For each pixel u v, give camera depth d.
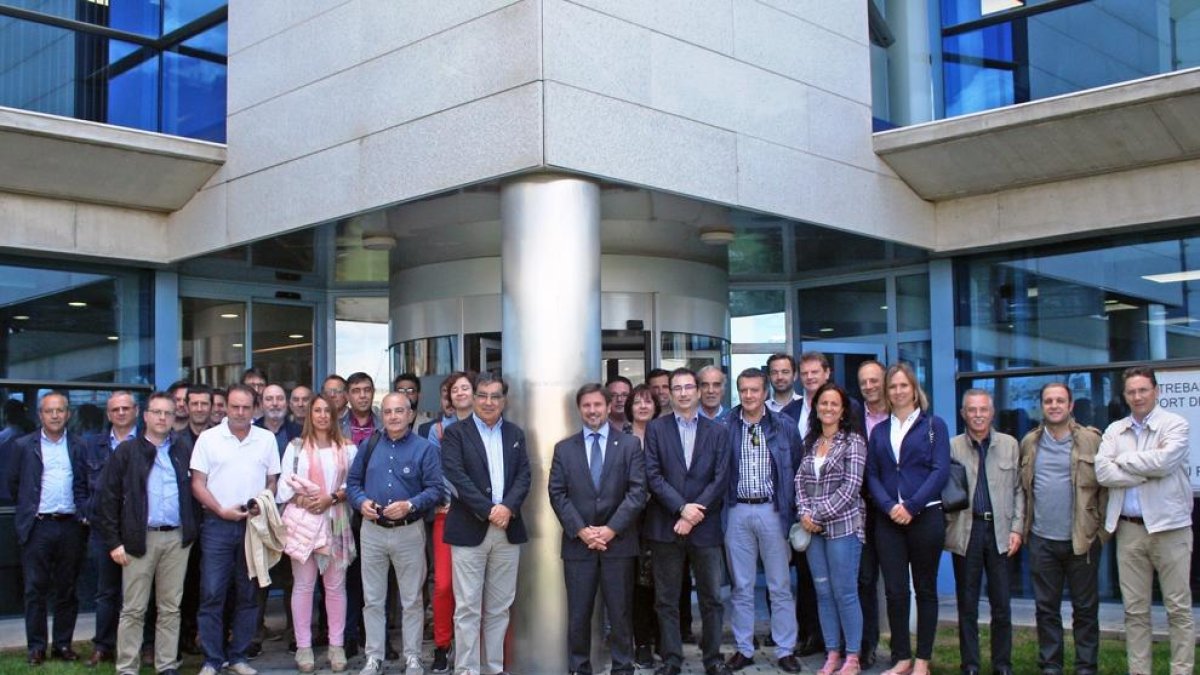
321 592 9.32
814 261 12.20
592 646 8.36
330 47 9.74
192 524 8.21
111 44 10.86
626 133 8.59
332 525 8.52
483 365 11.23
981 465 7.85
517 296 8.38
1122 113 9.81
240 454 8.32
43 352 10.94
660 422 8.20
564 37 8.27
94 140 10.11
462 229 10.18
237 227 10.53
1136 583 7.52
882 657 8.70
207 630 8.21
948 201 11.46
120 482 8.05
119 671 8.09
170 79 11.07
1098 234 10.82
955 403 11.78
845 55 10.67
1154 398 7.50
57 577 8.90
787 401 9.02
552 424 8.29
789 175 9.95
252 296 12.85
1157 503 7.36
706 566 8.12
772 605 8.41
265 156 10.29
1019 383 11.38
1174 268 10.49
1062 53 10.82
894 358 12.59
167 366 11.65
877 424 8.18
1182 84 9.41
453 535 8.00
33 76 10.38
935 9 11.67
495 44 8.42
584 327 8.38
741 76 9.59
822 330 13.25
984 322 11.70
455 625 8.02
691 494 8.05
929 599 7.81
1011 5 11.18
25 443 8.90
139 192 10.84
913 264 12.44
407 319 11.76
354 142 9.45
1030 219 10.98
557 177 8.33
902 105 11.64
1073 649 8.76
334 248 10.82
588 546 7.94
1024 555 11.23
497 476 8.04
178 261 11.34
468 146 8.54
